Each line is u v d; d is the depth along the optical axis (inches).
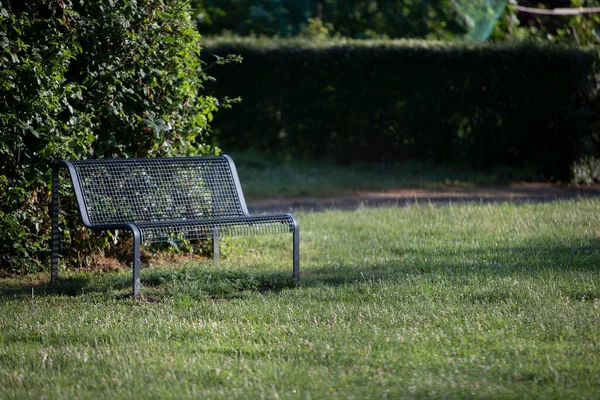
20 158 415.5
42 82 403.2
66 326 315.0
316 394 238.1
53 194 398.0
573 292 357.1
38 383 249.4
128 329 308.7
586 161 892.6
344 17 1347.2
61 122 416.2
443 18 1309.1
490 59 918.4
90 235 439.5
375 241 525.0
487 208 654.5
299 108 975.0
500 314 321.1
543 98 902.4
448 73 935.7
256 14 1393.9
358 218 632.4
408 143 959.6
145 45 442.3
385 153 965.8
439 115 944.3
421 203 747.4
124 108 446.3
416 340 289.3
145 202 415.8
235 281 395.5
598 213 612.7
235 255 480.1
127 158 426.3
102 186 402.0
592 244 485.7
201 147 479.2
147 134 455.5
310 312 333.1
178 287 378.3
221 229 388.8
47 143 410.0
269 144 991.6
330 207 732.0
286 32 1390.3
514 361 264.7
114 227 371.9
